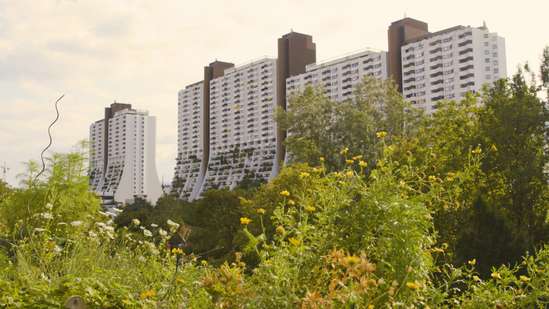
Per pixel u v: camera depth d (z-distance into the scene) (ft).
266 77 442.91
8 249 19.17
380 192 12.81
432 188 15.35
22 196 26.35
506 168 46.29
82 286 12.25
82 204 27.89
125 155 595.47
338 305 9.30
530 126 51.70
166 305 12.48
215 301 10.43
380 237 11.92
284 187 54.13
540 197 46.24
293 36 373.81
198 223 84.23
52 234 22.81
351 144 143.74
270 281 10.02
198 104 533.55
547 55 56.59
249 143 452.76
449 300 12.85
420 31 349.41
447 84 326.85
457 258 26.02
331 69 369.91
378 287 10.73
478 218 28.37
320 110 153.99
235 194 81.20
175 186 495.41
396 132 147.74
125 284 14.82
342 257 9.80
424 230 12.47
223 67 496.23
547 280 13.09
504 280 13.50
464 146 49.19
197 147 529.45
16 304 11.33
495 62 330.54
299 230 11.52
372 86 155.74
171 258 16.14
